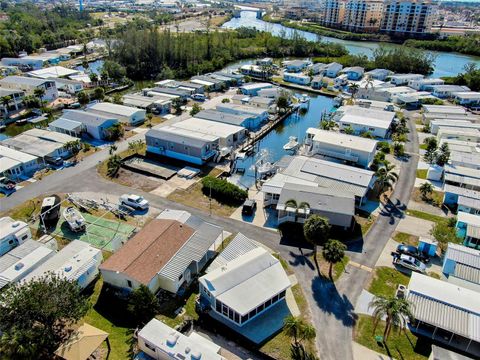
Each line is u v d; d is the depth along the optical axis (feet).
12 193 195.42
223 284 126.11
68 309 103.65
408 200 199.62
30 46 564.71
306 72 490.08
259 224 175.63
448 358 103.04
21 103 323.57
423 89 424.05
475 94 380.99
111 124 272.92
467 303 122.11
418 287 128.36
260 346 114.01
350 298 133.49
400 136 284.41
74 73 444.55
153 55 494.59
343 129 293.23
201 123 275.39
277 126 316.40
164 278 130.52
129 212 182.50
